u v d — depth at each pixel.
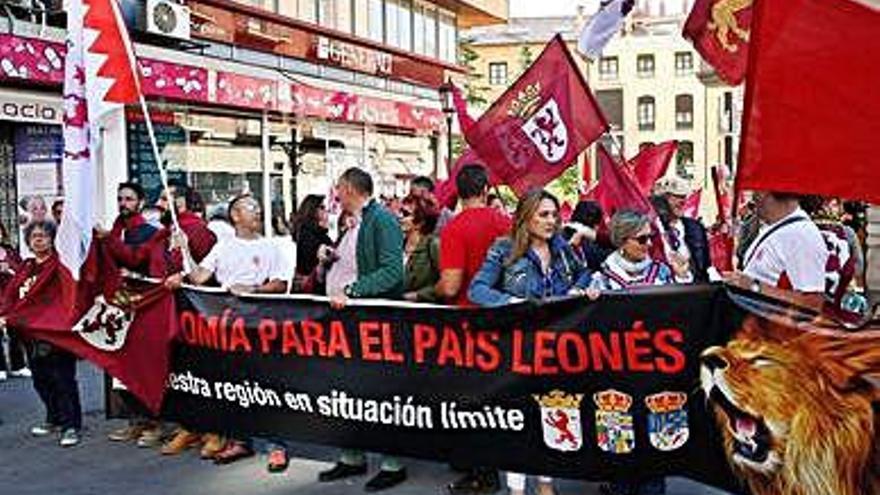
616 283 5.95
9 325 8.01
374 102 22.27
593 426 5.54
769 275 5.14
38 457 7.84
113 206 13.88
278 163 19.44
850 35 4.41
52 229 7.98
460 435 5.99
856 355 4.62
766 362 4.89
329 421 6.48
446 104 18.44
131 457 7.75
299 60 20.23
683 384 5.24
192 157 17.08
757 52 4.55
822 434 4.71
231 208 7.70
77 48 7.31
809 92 4.49
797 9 4.47
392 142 23.55
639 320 5.33
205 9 17.34
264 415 6.80
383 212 6.58
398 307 6.14
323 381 6.47
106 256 7.46
